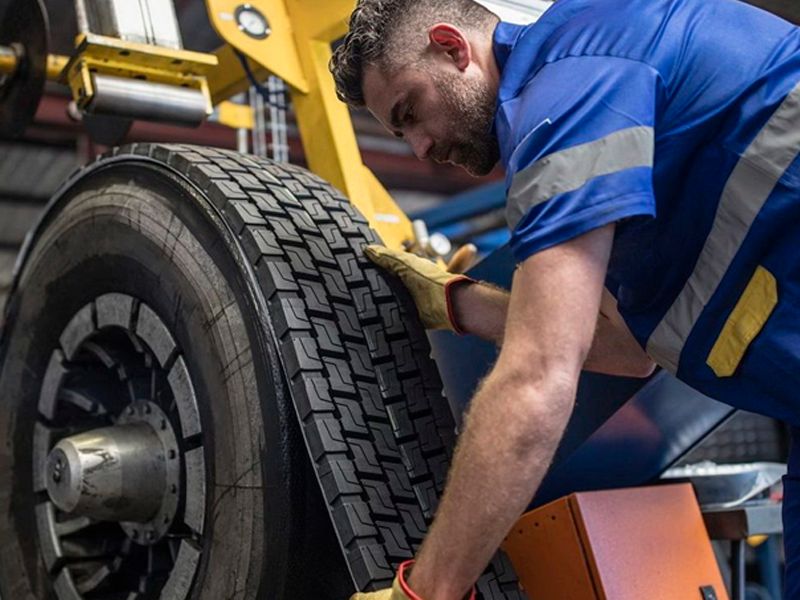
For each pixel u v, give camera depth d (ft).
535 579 5.42
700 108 3.88
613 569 5.19
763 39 4.03
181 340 5.02
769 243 3.90
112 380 5.95
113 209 5.52
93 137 7.38
